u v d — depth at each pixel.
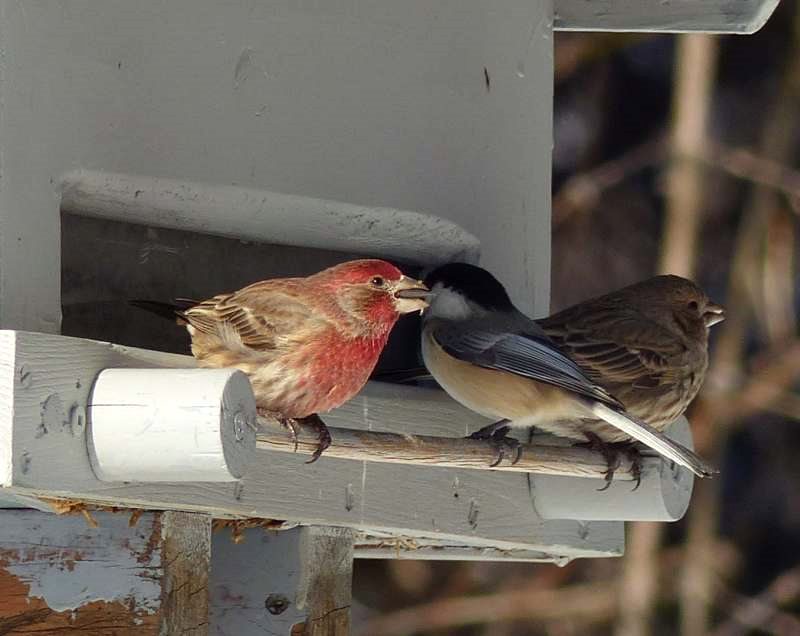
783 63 20.28
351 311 9.76
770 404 18.50
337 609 10.92
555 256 19.66
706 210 19.84
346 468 10.41
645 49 20.50
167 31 10.04
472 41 11.75
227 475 8.55
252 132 10.44
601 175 19.38
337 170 10.86
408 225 11.25
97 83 9.64
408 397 11.13
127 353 9.07
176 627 9.67
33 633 9.45
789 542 19.30
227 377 8.59
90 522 9.55
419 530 10.88
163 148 9.96
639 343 12.77
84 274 10.28
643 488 11.43
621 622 18.30
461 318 11.42
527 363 11.19
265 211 10.58
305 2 10.78
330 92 10.88
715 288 19.73
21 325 9.12
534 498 11.72
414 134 11.33
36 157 9.28
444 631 19.06
